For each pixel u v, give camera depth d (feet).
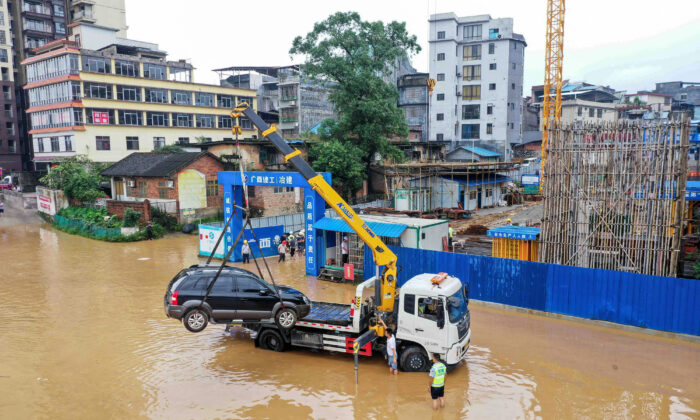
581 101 260.42
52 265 88.33
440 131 255.70
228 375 42.55
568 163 61.77
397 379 41.68
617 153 58.65
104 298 66.90
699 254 72.49
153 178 132.77
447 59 250.37
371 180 185.06
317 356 47.01
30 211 168.76
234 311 44.70
